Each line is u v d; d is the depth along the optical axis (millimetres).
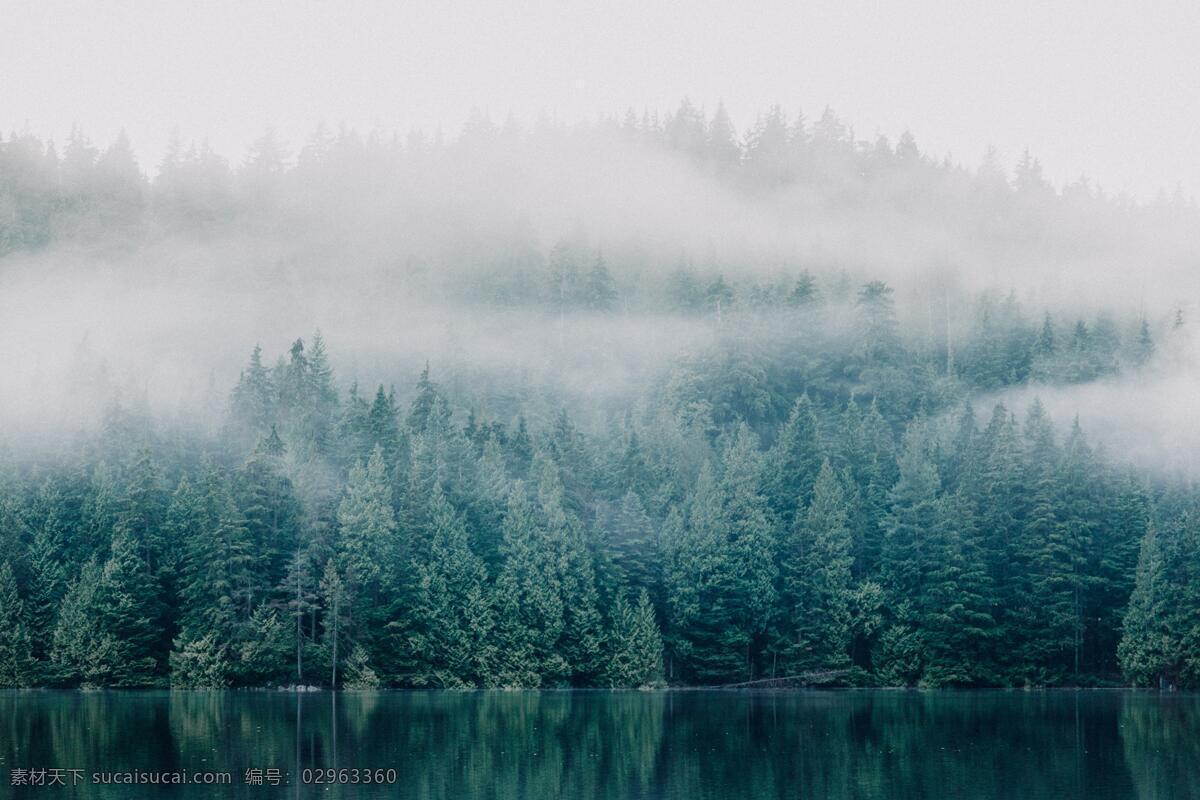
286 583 114562
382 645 117938
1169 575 121312
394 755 74938
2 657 109562
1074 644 124062
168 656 114812
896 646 123125
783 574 127250
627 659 120375
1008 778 69875
